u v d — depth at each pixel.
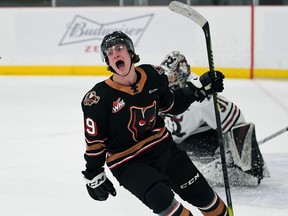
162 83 6.60
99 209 9.27
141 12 26.44
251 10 24.98
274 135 11.36
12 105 20.19
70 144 14.27
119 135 6.45
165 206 6.13
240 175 9.90
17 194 10.11
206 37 7.10
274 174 10.99
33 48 27.58
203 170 9.93
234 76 25.45
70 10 27.17
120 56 6.19
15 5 30.55
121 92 6.33
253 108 18.89
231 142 9.70
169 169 6.63
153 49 26.41
